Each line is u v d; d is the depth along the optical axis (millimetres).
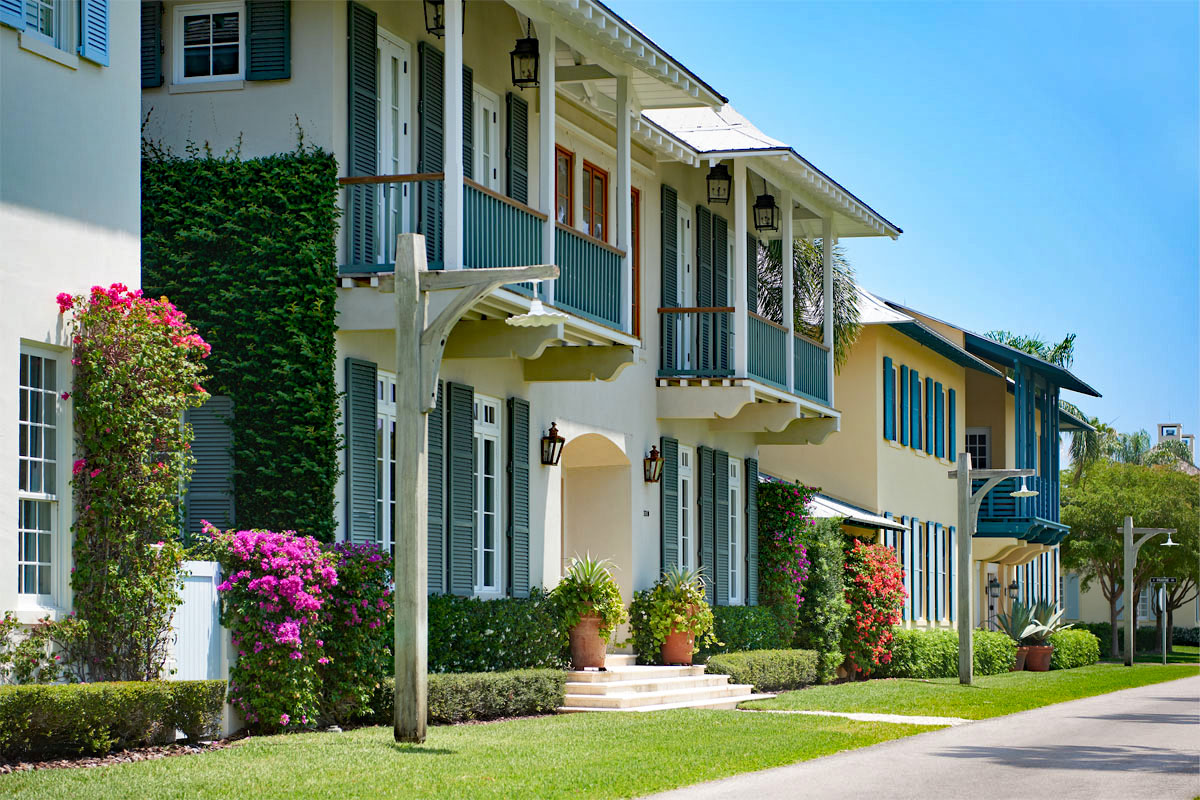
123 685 11586
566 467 21891
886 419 32812
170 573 12609
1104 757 14922
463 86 17438
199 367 13047
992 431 42406
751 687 21469
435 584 16641
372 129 15805
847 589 27078
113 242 12836
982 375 42562
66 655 11977
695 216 24000
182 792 10008
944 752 14867
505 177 18422
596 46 17766
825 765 13445
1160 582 47594
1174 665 42469
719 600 24203
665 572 22344
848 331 30312
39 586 11977
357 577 14336
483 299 15383
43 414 12039
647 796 11156
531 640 18016
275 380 14875
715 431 24297
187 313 15117
